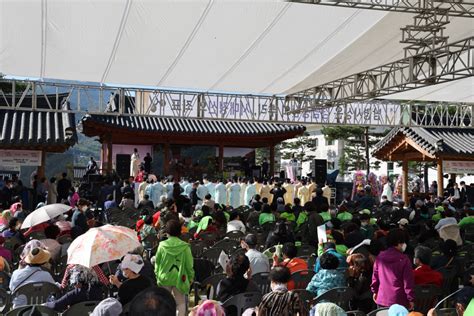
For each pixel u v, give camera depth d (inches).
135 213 533.3
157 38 446.3
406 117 685.9
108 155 1061.1
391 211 575.2
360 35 460.4
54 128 771.4
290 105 649.0
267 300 159.5
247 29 434.3
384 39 474.6
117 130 1052.5
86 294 193.5
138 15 398.9
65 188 759.7
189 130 1104.2
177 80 583.8
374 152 954.7
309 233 415.8
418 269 235.3
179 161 1232.8
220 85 609.0
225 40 457.7
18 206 442.6
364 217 379.6
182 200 534.3
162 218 386.3
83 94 583.8
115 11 388.5
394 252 208.2
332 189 1011.9
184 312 238.8
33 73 546.9
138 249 255.0
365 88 540.4
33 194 737.0
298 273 246.7
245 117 634.2
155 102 604.1
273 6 392.2
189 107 614.2
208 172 1234.6
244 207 647.8
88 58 494.0
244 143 1239.5
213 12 398.9
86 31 425.4
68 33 427.8
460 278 285.1
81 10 383.9
